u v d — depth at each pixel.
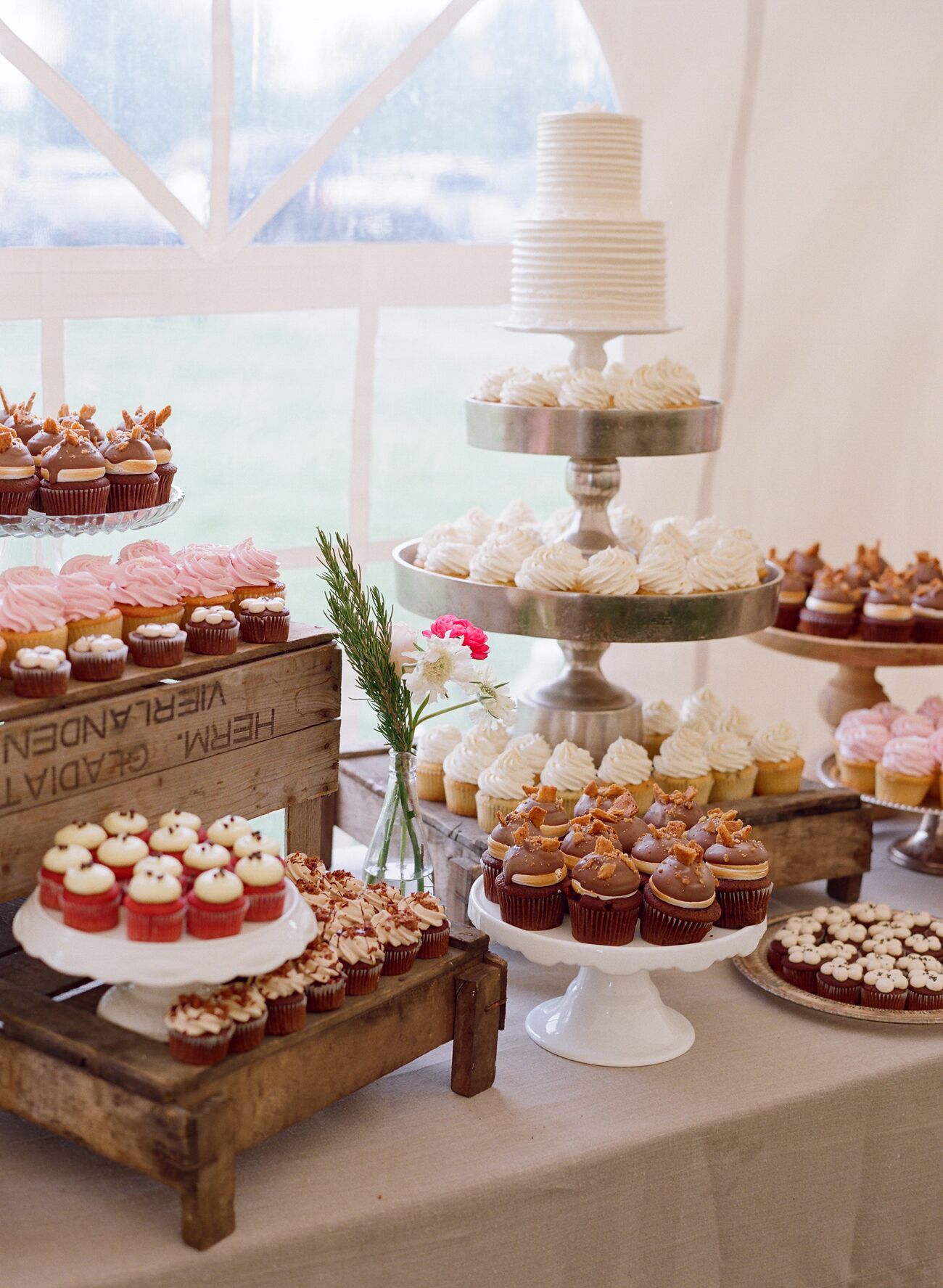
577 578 1.63
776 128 2.22
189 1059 1.05
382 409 2.16
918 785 1.87
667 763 1.73
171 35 1.80
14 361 1.79
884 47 2.23
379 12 1.94
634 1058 1.36
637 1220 1.25
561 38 2.12
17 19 1.70
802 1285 1.38
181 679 1.31
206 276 1.90
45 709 1.19
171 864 1.10
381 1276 1.13
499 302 2.18
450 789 1.70
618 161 1.66
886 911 1.67
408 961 1.24
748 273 2.28
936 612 2.02
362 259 2.04
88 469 1.31
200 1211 1.04
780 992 1.48
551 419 1.61
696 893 1.30
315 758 1.47
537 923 1.34
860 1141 1.37
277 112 1.90
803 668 2.55
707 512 2.37
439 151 2.07
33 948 1.08
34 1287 1.00
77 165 1.78
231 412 1.99
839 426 2.40
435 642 1.46
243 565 1.42
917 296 2.36
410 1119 1.25
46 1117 1.10
